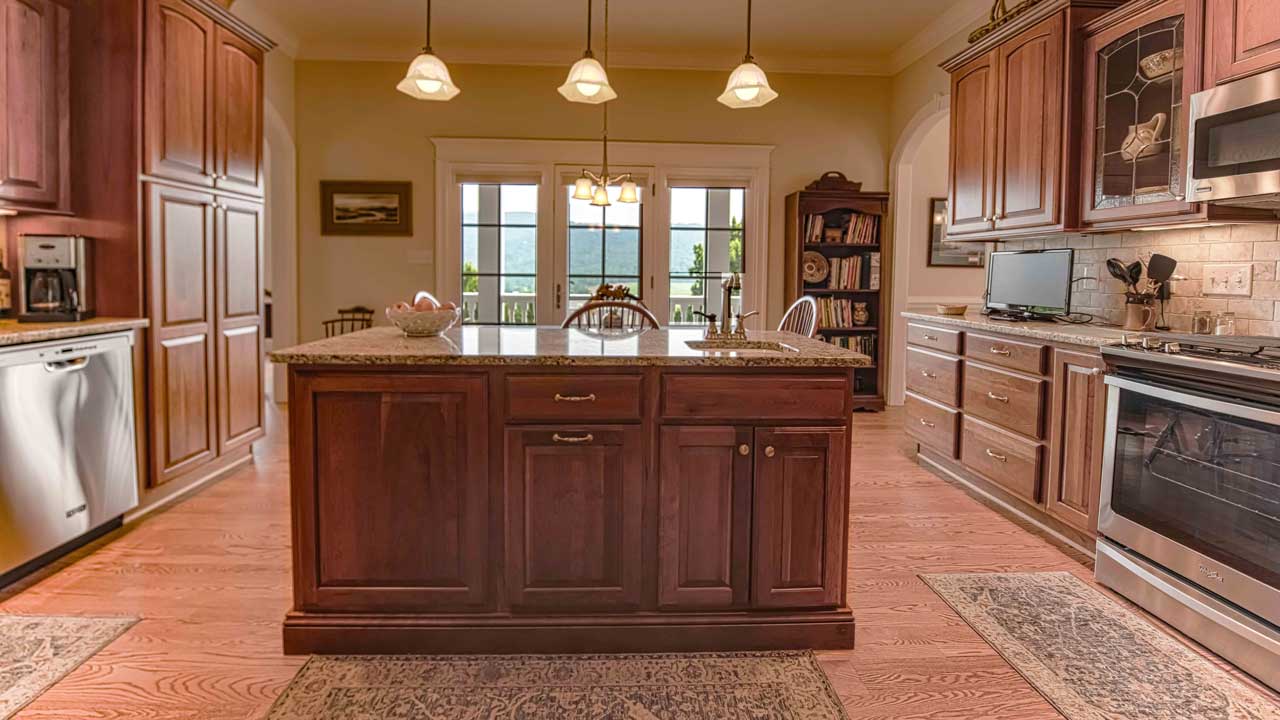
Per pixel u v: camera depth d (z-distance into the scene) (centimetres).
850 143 618
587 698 193
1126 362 254
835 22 524
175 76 341
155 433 333
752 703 191
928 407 425
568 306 607
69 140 316
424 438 211
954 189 434
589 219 603
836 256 623
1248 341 246
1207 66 261
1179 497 230
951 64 427
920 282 643
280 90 558
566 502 213
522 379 210
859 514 347
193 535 309
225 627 229
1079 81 331
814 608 221
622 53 592
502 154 591
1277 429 194
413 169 592
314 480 211
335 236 593
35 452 262
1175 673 206
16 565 255
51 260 303
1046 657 215
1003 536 318
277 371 609
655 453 213
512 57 586
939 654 217
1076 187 334
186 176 351
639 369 212
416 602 214
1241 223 272
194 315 362
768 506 216
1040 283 371
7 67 284
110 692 193
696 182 606
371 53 580
